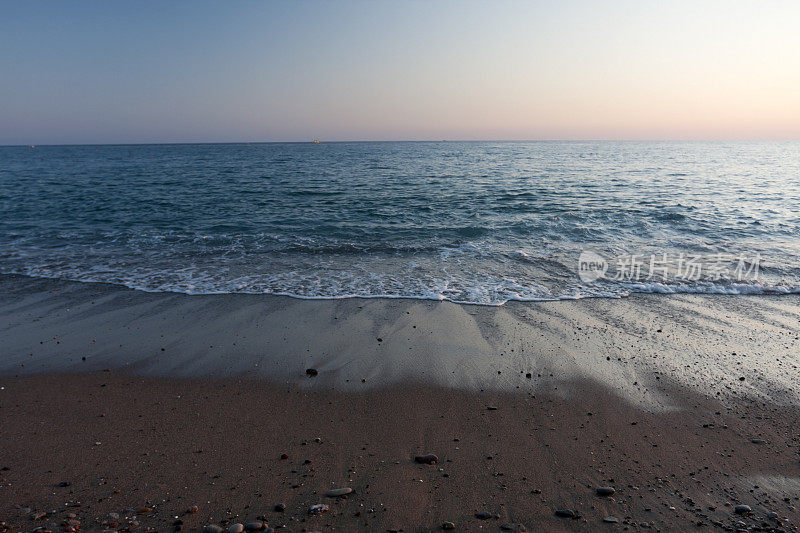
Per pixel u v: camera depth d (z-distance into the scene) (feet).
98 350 21.91
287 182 95.35
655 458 14.12
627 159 175.52
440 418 16.47
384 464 13.73
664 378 19.31
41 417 16.30
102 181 100.37
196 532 10.77
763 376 19.40
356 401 17.65
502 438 15.23
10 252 39.78
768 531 11.01
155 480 12.82
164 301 28.43
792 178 96.12
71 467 13.41
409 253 39.68
